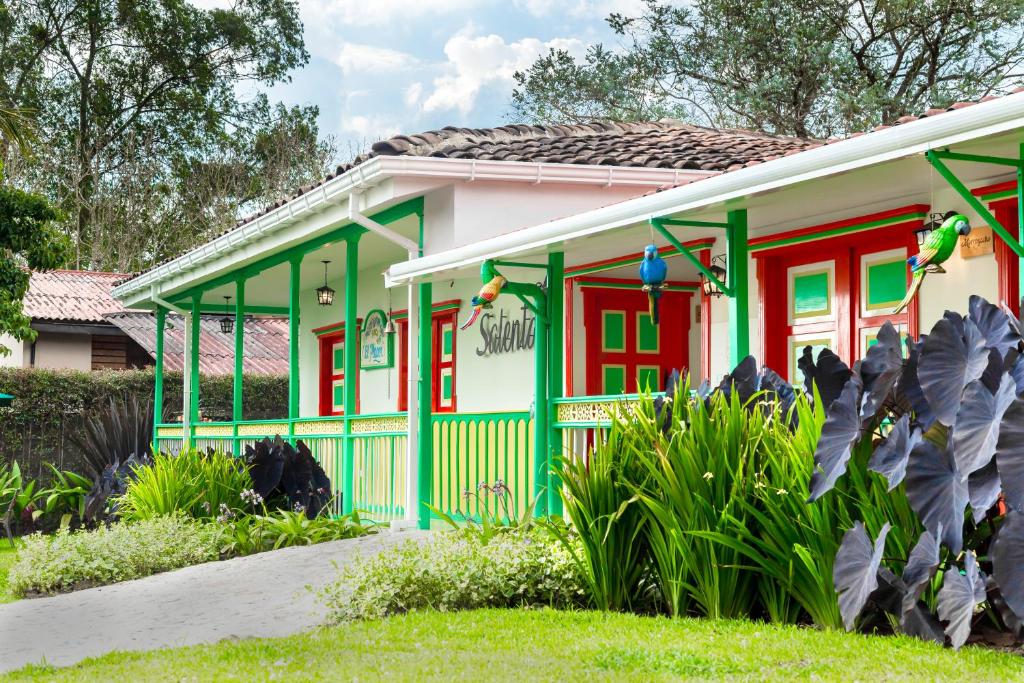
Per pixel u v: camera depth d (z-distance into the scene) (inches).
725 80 1098.1
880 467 233.8
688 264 478.9
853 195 345.1
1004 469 210.7
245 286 751.1
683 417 285.6
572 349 505.4
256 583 373.7
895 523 236.8
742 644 227.1
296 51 1770.4
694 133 581.3
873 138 247.4
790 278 401.7
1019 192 261.4
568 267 508.4
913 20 987.9
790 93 1036.5
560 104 1229.7
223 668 230.2
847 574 234.4
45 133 1579.7
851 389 239.1
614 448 286.5
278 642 263.6
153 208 1651.1
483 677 204.7
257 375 987.3
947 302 339.6
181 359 983.0
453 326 601.9
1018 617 205.9
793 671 201.6
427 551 319.6
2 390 836.0
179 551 442.0
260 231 557.3
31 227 715.4
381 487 489.4
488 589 297.7
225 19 1686.8
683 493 265.4
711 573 262.5
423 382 453.1
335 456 545.0
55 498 654.5
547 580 297.3
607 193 478.6
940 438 236.4
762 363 402.9
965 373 227.3
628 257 474.6
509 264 390.6
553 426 383.2
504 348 552.1
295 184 1733.5
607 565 283.9
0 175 722.8
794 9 1051.9
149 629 315.3
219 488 526.3
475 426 430.0
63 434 845.2
